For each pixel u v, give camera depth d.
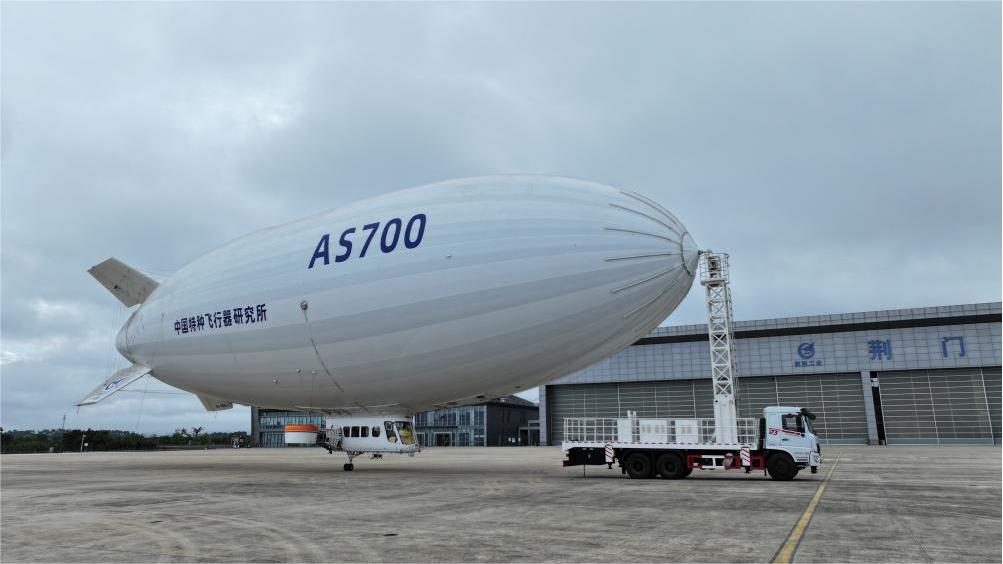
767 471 26.61
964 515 15.24
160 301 33.12
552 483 24.75
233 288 28.77
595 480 26.44
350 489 22.20
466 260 22.78
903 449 68.38
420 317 23.64
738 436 27.27
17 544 11.90
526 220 22.66
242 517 15.14
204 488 23.06
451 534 12.52
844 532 12.72
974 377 80.62
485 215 23.11
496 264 22.50
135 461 49.69
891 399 83.81
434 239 23.44
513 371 24.77
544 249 22.20
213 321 29.53
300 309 26.25
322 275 25.75
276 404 31.42
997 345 79.31
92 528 13.73
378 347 24.95
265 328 27.52
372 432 29.94
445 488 22.45
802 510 16.11
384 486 23.41
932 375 82.50
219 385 31.56
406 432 30.22
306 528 13.38
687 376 91.00
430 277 23.30
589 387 97.38
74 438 101.81
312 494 20.53
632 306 23.11
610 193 23.22
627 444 27.70
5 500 19.56
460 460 47.00
